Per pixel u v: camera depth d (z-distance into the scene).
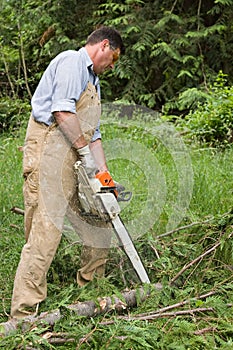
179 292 6.18
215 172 10.79
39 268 6.11
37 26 21.34
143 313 5.73
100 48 6.31
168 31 20.14
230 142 14.33
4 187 10.27
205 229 7.33
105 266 7.18
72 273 7.17
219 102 15.05
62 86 6.03
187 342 5.21
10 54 21.17
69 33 21.47
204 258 6.78
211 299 5.76
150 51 20.16
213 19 20.50
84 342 5.21
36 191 6.21
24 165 6.28
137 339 5.08
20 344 5.01
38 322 5.37
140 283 6.26
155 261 6.82
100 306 5.82
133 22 20.11
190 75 18.95
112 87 21.06
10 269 7.38
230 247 6.73
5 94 19.88
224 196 9.40
